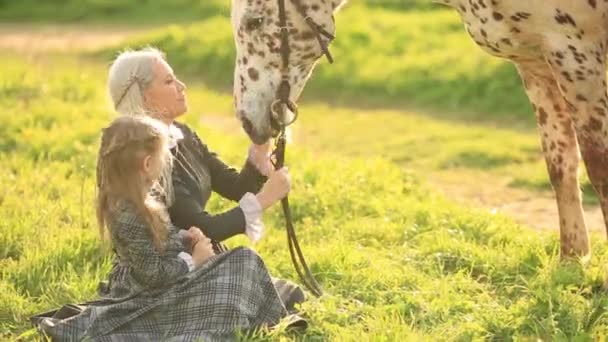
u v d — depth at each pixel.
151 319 15.06
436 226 21.59
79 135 29.69
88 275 18.03
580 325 15.67
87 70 49.56
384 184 25.12
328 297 16.59
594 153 17.00
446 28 51.62
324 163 27.05
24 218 21.19
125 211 14.73
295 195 23.48
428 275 18.48
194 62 49.88
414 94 42.34
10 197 23.06
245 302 15.06
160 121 15.30
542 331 15.59
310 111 41.06
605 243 19.73
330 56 17.20
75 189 24.00
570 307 16.23
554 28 16.72
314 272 18.47
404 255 19.58
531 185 28.55
